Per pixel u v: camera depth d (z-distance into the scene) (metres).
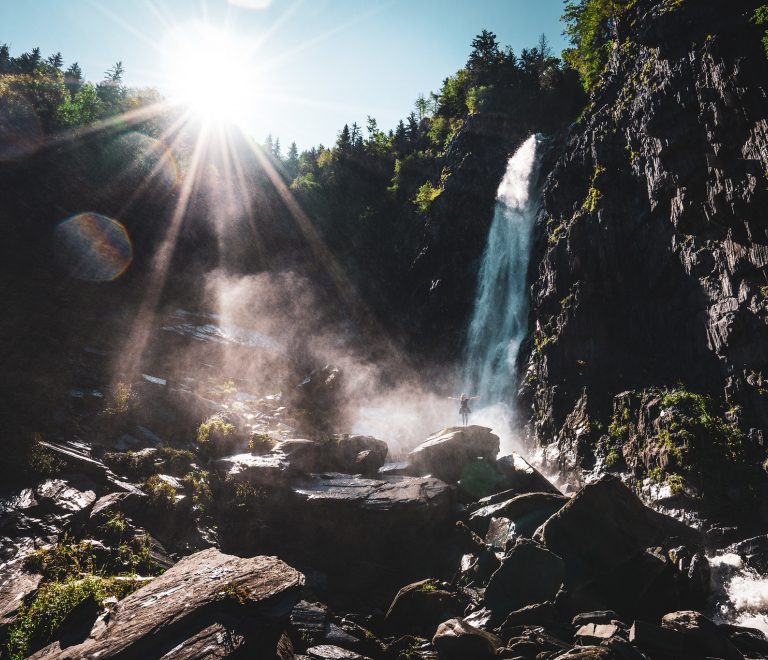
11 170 37.38
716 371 20.58
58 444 12.62
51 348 17.98
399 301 49.75
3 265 25.31
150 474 13.13
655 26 24.03
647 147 25.78
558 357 27.95
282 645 7.48
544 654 8.24
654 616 11.25
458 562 13.18
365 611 11.54
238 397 22.42
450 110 68.50
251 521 13.01
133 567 9.54
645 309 25.66
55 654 5.75
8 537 9.07
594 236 28.61
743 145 19.42
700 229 22.50
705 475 18.22
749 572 13.83
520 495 14.14
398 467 16.62
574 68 50.62
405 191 59.28
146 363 21.28
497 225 43.22
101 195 42.22
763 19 19.23
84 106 63.38
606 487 11.77
